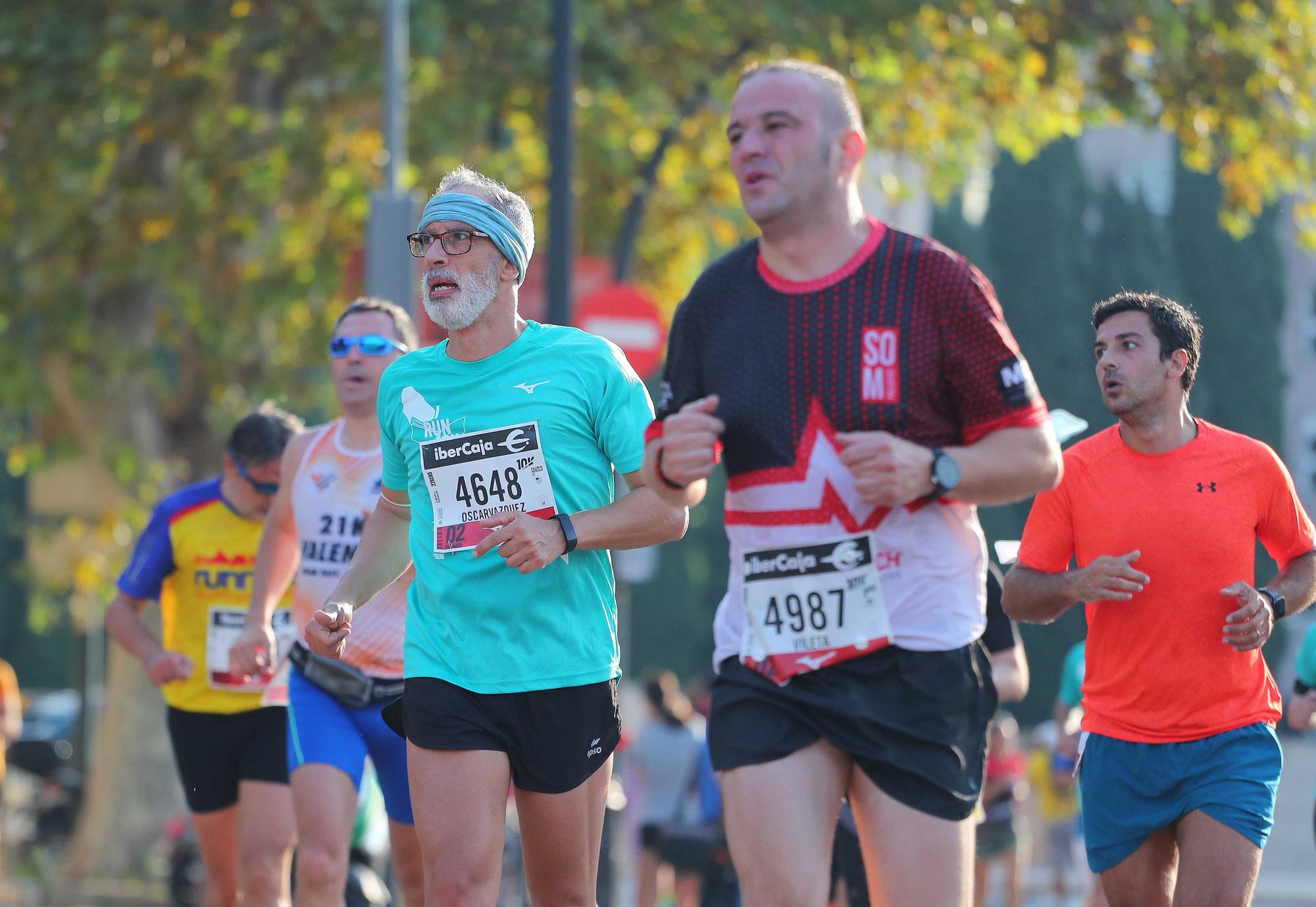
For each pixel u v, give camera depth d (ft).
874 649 39.73
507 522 43.98
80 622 186.70
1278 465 52.11
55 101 146.61
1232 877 49.85
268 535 63.57
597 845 48.21
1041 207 373.40
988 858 126.41
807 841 39.75
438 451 46.68
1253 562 51.83
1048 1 155.84
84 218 154.61
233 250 158.20
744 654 40.83
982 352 38.96
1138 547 51.26
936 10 149.69
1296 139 162.09
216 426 163.32
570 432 46.44
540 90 146.30
